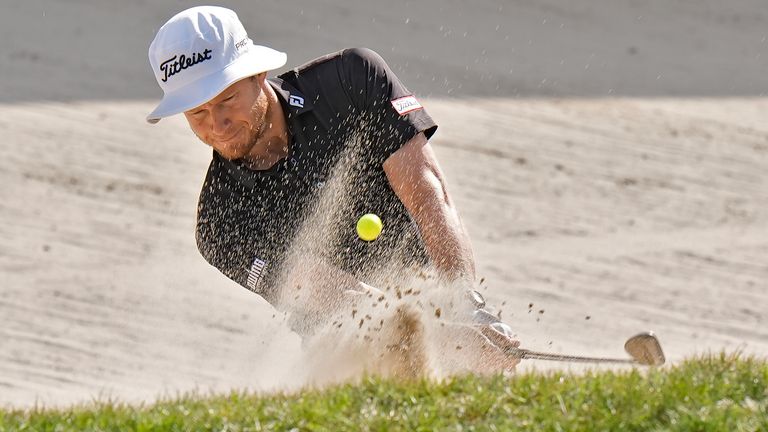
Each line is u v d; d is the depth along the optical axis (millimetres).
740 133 54406
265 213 20797
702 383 17297
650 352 19078
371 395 17625
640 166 49062
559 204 44250
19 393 27953
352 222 20719
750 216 44500
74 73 53688
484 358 20141
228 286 35969
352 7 65500
